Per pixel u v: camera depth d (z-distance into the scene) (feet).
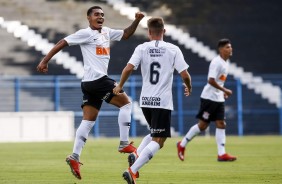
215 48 212.23
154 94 58.03
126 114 68.54
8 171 79.05
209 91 94.32
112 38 69.82
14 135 166.81
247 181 67.26
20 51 198.18
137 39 207.41
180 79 187.83
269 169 81.25
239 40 215.51
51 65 196.75
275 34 218.79
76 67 197.47
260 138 170.40
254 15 221.46
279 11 222.69
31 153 112.78
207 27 216.13
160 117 58.03
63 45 65.87
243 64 212.23
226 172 77.41
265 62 214.07
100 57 67.21
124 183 65.87
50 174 75.20
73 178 70.69
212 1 222.07
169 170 80.18
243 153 110.93
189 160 96.53
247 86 200.13
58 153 112.78
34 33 202.69
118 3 217.15
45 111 180.34
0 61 195.62
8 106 180.04
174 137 180.14
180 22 216.33
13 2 208.03
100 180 68.64
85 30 66.74
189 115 188.03
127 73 58.03
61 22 208.54
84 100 67.62
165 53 58.23
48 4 210.79
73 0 214.28
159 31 59.06
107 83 67.00
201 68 208.64
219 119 94.79
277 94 199.52
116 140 163.84
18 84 175.73
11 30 201.05
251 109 198.49
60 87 179.52
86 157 102.83
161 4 219.20
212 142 148.87
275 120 197.36
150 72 58.39
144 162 57.16
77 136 65.92
